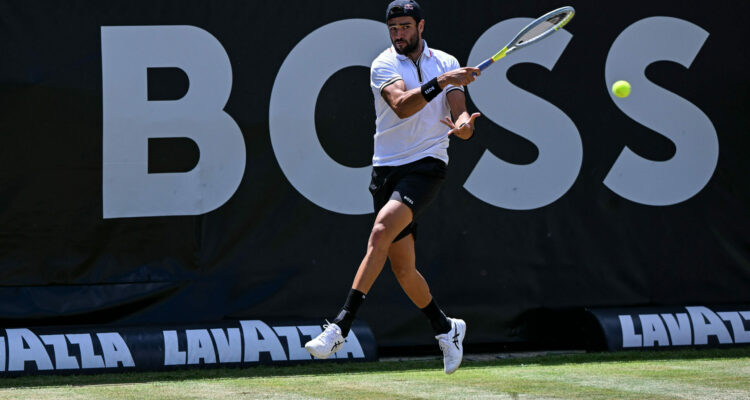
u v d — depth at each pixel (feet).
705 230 80.64
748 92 81.00
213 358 68.03
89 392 53.83
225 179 74.13
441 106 50.49
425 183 49.37
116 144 72.28
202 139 73.77
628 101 79.71
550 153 78.54
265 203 74.74
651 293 79.61
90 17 71.87
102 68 72.02
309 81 75.36
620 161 79.56
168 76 73.15
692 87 80.59
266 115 74.69
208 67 73.77
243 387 55.36
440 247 76.84
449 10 77.10
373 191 51.72
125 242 72.59
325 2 75.77
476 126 77.61
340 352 69.77
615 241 79.41
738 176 81.10
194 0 73.61
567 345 78.84
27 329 67.15
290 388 54.60
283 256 74.84
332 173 75.72
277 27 74.95
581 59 79.05
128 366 66.18
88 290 71.72
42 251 71.15
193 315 73.05
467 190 77.46
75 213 71.72
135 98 72.59
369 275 46.78
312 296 75.05
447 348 51.60
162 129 73.05
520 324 77.87
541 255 78.33
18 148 70.64
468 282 77.15
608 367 63.57
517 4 78.13
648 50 80.02
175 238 73.36
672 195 80.28
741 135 81.20
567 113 78.79
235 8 74.28
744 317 76.74
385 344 75.72
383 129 50.60
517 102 78.18
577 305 78.54
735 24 81.25
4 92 70.23
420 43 51.19
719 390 51.52
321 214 75.56
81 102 71.67
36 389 56.59
